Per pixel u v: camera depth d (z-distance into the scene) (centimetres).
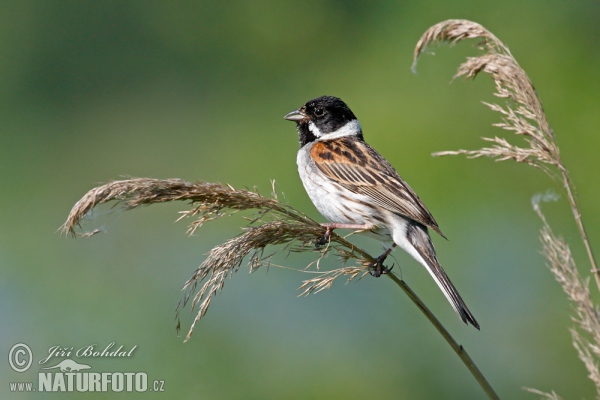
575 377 1120
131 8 1741
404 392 1114
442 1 1534
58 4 1720
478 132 1339
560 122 1354
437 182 1298
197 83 1705
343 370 1132
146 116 1691
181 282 1293
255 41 1711
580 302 637
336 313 1182
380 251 1184
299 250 653
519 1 1498
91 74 1720
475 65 705
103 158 1659
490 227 1248
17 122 1673
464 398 1130
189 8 1745
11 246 1450
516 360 1148
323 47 1655
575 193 672
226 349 1132
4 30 1709
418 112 1395
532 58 1431
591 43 1430
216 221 1393
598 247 1223
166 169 1633
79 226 603
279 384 1116
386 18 1598
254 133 1596
